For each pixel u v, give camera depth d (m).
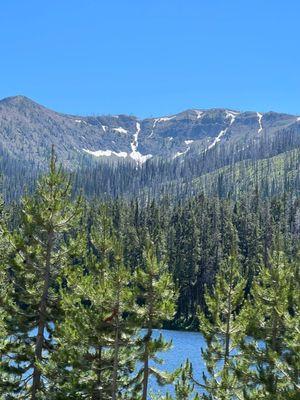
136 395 32.28
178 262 143.00
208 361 40.22
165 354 81.00
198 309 42.75
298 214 181.50
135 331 31.36
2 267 35.66
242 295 41.81
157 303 31.70
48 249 35.03
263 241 150.00
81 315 31.50
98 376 31.94
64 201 35.53
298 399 23.92
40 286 35.00
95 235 37.03
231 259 43.72
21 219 35.34
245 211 173.88
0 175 160.12
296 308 31.31
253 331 32.91
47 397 32.56
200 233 155.00
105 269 35.75
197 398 28.42
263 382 26.41
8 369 33.41
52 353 33.00
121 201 180.12
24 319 34.38
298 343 26.02
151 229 153.50
